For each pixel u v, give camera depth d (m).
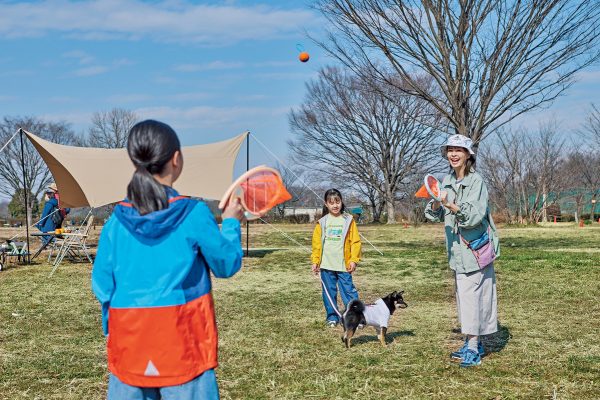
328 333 6.32
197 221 2.36
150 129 2.38
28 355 5.57
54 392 4.52
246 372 4.96
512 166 35.47
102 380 4.81
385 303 5.73
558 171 35.84
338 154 43.59
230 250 2.39
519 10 13.80
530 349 5.54
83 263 13.58
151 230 2.31
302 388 4.54
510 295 8.48
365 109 41.12
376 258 14.05
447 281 10.12
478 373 4.82
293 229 29.58
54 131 44.81
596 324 6.58
